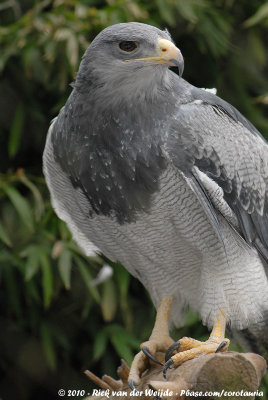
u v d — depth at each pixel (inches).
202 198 249.3
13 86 420.5
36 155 428.5
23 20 394.6
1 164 427.8
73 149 257.3
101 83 253.3
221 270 262.1
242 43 440.5
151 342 269.0
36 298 388.8
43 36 384.5
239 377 217.0
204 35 415.2
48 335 400.2
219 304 262.5
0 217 400.2
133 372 253.9
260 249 277.3
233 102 436.8
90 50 256.8
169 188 251.4
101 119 253.1
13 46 393.1
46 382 417.7
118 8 391.2
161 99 254.8
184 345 252.8
